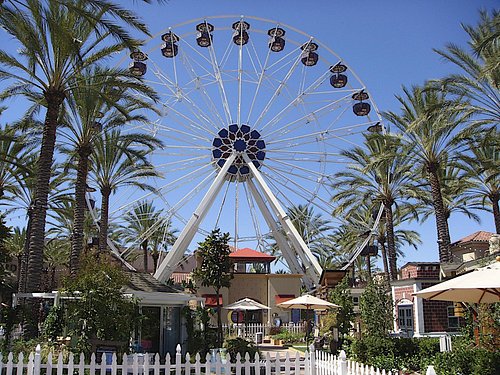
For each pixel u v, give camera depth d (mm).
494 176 30172
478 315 17109
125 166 35250
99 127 27156
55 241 57031
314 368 15320
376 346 19156
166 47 41406
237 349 20953
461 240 44594
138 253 56562
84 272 17641
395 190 39719
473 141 28797
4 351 16797
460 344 17656
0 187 34281
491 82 24094
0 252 21875
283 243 44375
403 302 28188
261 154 44312
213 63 43406
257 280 43688
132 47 18453
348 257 46969
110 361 16406
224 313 42062
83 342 16312
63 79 22156
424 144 30922
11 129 25828
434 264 27359
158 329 23281
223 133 44219
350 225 43688
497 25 22203
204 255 27172
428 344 18844
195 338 23312
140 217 54750
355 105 41812
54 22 18109
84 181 27328
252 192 44188
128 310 17281
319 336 27016
